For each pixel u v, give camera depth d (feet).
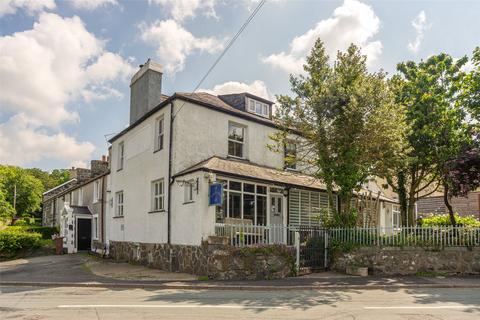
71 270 58.23
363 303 32.53
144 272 54.19
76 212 94.68
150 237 62.13
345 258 53.06
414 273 50.08
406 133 57.47
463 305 31.35
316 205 69.92
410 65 69.77
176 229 55.42
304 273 51.13
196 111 60.03
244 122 66.18
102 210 87.71
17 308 30.94
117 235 75.25
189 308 30.17
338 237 55.06
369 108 51.37
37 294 38.55
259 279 46.83
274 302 32.99
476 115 59.77
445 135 61.36
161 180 61.52
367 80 53.11
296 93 56.54
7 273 56.13
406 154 59.57
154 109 62.54
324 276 49.26
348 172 54.60
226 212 54.70
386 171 57.52
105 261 70.03
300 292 39.01
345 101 52.44
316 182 69.26
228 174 52.85
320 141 54.24
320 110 53.01
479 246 49.98
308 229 54.29
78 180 111.34
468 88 61.26
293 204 65.41
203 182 50.75
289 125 56.65
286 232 53.83
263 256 47.88
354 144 53.11
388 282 44.34
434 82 65.26
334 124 53.42
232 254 46.96
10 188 185.47
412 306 30.99
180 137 57.67
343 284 42.86
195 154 59.06
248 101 70.59
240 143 66.13
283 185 60.29
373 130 51.39
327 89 52.54
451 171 56.75
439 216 90.33
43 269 60.13
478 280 45.44
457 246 50.31
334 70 55.83
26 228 117.39
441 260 50.16
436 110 62.54
